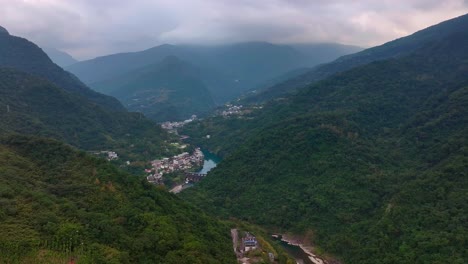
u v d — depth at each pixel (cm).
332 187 19662
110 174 13462
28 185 11769
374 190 18912
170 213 13462
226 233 15375
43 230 9750
